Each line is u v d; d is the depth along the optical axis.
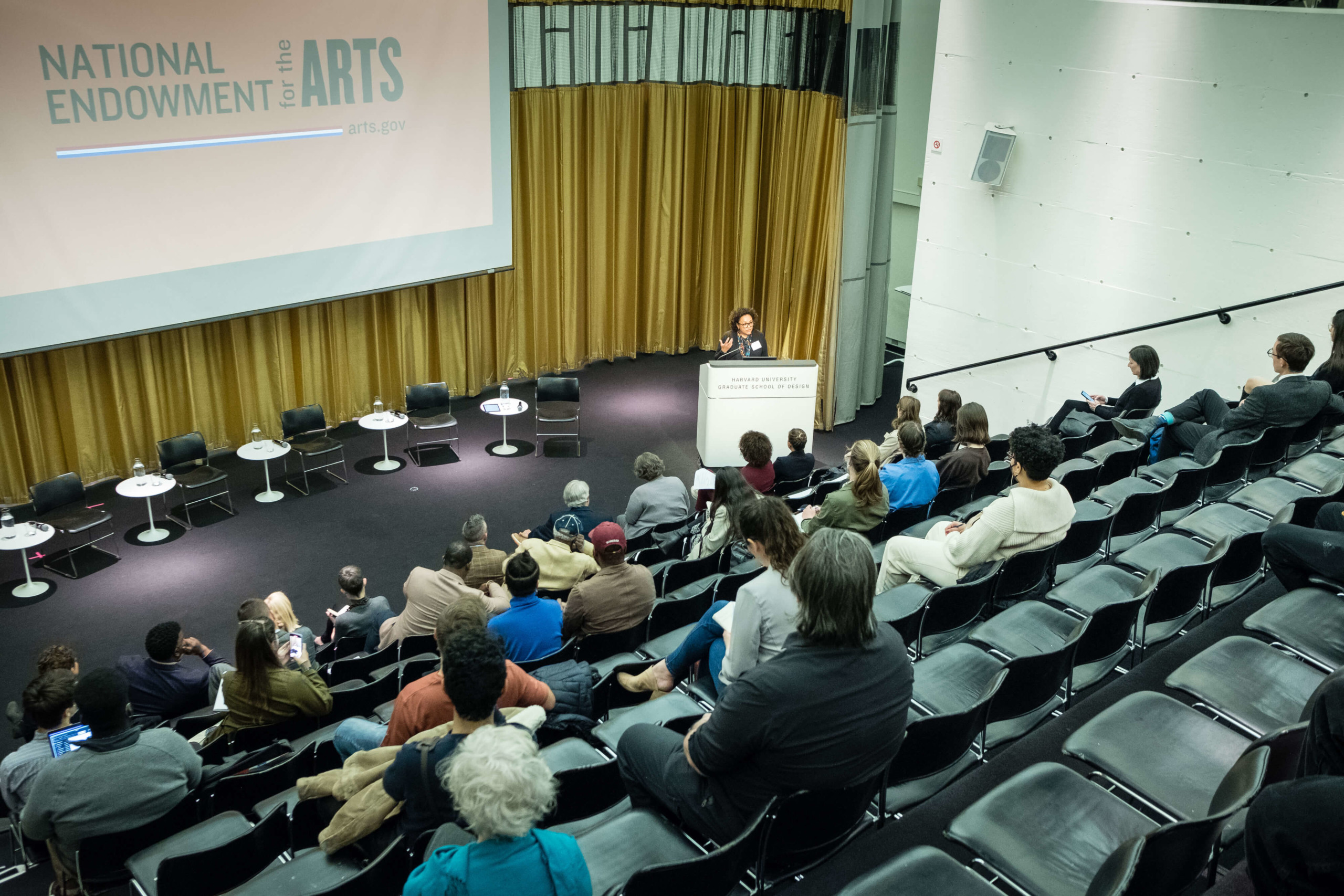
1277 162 7.15
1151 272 8.01
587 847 2.57
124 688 3.52
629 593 4.59
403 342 10.44
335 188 8.91
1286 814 1.30
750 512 2.83
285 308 8.87
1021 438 4.16
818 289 10.59
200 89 7.85
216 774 4.01
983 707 2.94
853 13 9.42
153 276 7.98
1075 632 3.33
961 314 9.44
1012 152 8.64
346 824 2.96
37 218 7.27
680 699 3.51
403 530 8.22
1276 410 5.66
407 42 9.05
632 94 11.34
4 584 7.26
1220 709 3.01
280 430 9.74
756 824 2.29
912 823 2.85
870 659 2.28
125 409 8.63
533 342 11.65
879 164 10.42
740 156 12.00
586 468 9.50
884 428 10.92
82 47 7.18
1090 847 2.49
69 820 3.46
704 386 9.15
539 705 3.44
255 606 4.81
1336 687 1.55
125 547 7.80
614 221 11.86
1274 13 6.93
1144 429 6.73
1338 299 7.03
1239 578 4.11
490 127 9.93
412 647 5.45
